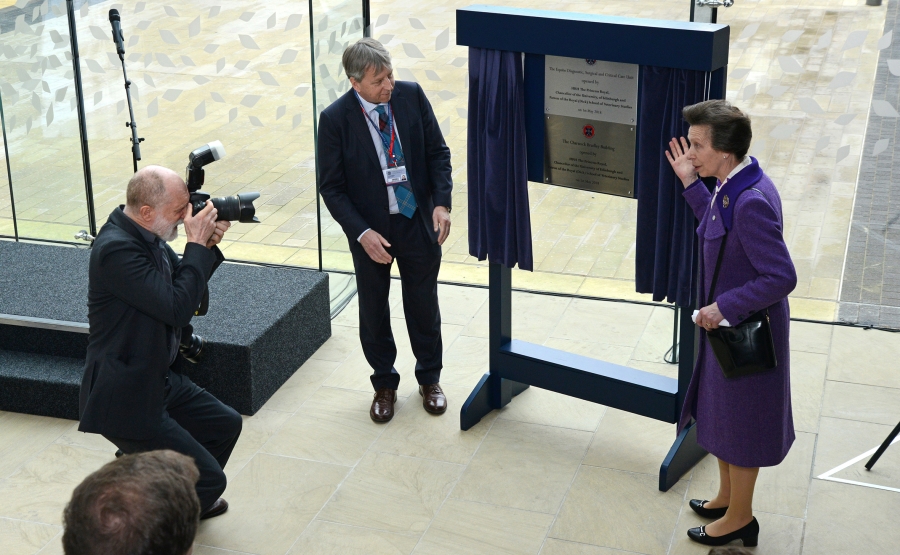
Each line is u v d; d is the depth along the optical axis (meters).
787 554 3.10
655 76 3.09
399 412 4.06
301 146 5.03
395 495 3.49
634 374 3.69
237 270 4.70
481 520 3.33
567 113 3.38
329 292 4.88
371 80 3.47
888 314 4.59
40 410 4.05
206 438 3.21
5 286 4.49
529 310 4.96
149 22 4.93
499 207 3.64
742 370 2.80
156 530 1.46
